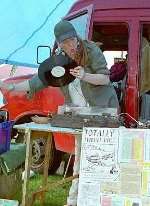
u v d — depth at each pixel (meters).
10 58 8.20
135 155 3.63
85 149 3.72
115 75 5.35
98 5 5.37
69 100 4.44
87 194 3.64
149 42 5.33
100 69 4.17
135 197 3.56
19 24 8.24
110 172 3.64
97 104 4.31
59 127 3.96
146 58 5.22
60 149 5.78
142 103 5.13
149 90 5.20
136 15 5.22
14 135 5.91
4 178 4.34
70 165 6.27
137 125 4.10
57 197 5.32
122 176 3.61
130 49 5.19
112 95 4.35
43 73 4.10
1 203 3.95
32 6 8.13
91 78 4.10
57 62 4.06
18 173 4.67
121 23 5.27
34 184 5.66
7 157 4.21
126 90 5.14
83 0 5.68
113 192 3.60
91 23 5.32
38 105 6.08
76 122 3.91
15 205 3.93
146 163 3.60
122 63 5.40
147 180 3.57
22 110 6.17
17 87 4.56
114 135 3.69
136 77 5.13
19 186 4.74
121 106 5.16
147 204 3.54
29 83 4.54
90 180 3.66
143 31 5.27
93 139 3.72
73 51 4.10
